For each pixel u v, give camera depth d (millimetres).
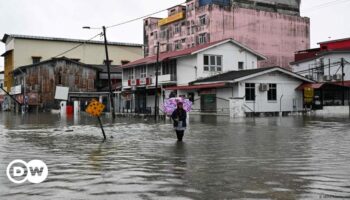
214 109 39250
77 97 62906
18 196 6758
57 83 64750
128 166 9672
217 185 7430
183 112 15602
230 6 69438
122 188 7250
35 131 21391
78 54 76750
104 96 59344
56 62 64875
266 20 71562
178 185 7457
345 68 46625
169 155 11570
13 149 13234
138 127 23875
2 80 96125
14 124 28328
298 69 52188
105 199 6492
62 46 75625
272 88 38406
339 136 16531
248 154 11602
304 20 74875
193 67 42688
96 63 78062
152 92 49781
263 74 37625
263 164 9805
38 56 73688
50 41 74750
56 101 64375
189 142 15070
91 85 66562
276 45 72062
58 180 8016
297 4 75062
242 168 9258
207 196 6605
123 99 53344
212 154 11688
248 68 45219
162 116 37156
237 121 27906
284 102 39000
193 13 73625
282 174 8477
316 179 7922
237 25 69750
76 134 19219
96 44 78188
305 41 74875
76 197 6633
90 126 25375
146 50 89688
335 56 47688
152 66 50344
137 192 6934
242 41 69688
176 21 79188
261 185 7395
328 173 8562
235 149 12789
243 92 36750
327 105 40906
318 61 49562
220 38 68688
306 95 39156
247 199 6391
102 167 9547
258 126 22750
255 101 37344
